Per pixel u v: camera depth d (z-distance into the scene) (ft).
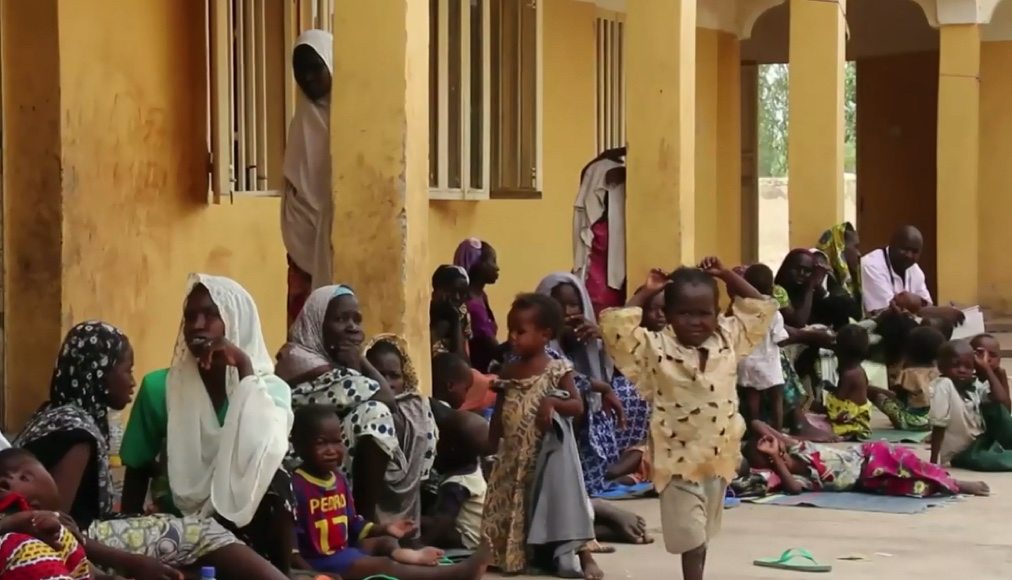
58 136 26.37
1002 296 63.93
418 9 23.45
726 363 19.22
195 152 30.78
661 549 22.40
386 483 20.61
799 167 45.24
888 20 71.41
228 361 17.84
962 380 30.66
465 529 21.70
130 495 18.69
